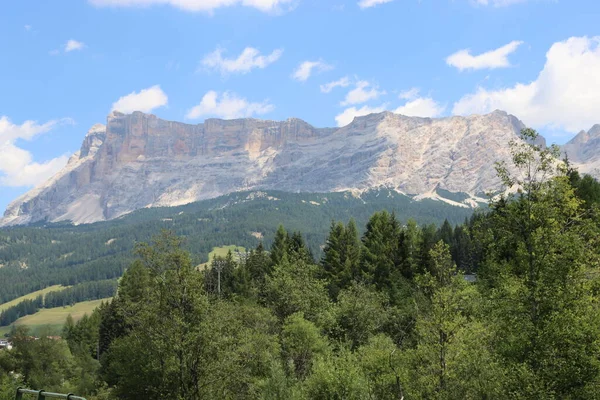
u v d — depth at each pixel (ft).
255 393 151.53
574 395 96.84
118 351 214.28
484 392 114.93
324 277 336.29
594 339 96.12
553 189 103.50
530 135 106.42
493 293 109.91
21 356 277.23
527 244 105.50
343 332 208.85
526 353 102.78
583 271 100.12
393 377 133.90
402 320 204.85
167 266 134.72
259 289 306.35
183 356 130.72
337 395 130.00
